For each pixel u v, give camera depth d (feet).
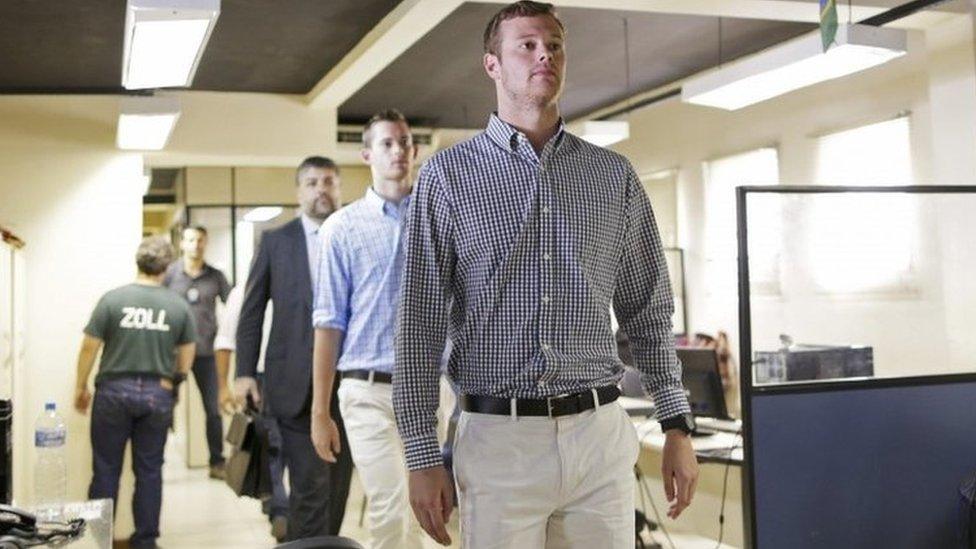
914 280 16.47
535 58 6.15
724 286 23.66
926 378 11.65
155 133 18.33
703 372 14.83
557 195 6.22
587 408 6.22
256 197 28.66
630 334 6.97
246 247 28.55
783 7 15.51
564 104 28.14
